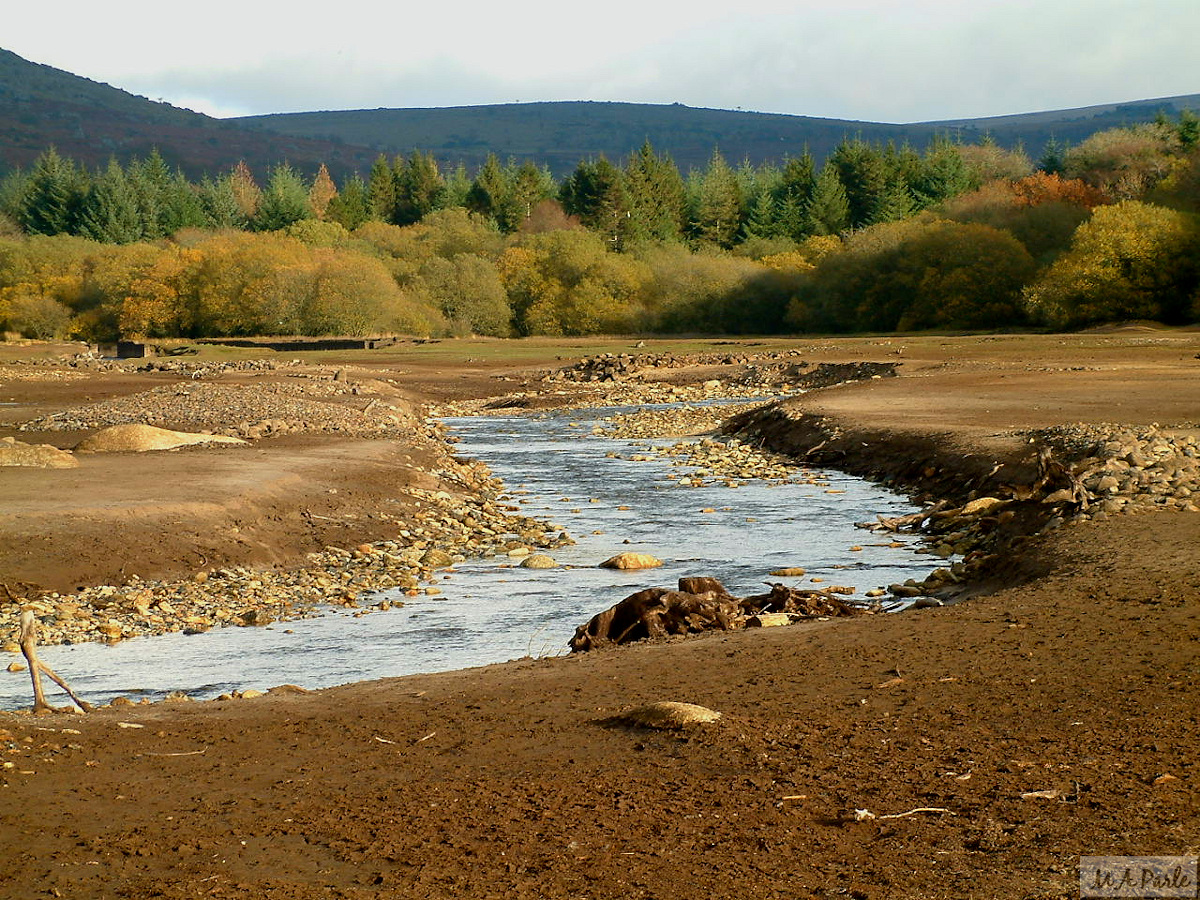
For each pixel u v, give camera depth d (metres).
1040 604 13.74
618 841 7.13
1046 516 20.08
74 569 18.75
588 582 19.28
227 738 9.82
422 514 24.97
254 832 7.47
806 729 9.27
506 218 166.38
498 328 122.69
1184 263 88.94
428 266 124.06
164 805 8.04
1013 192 131.75
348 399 51.31
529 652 14.77
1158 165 121.75
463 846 7.14
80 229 156.50
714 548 22.12
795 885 6.43
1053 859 6.58
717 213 159.25
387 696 11.49
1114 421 33.28
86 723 10.44
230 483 24.77
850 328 113.06
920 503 27.09
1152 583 14.19
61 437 36.53
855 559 20.69
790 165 163.00
